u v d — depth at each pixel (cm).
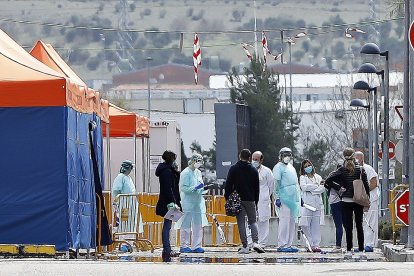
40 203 5281
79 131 5538
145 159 8712
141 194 7088
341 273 3950
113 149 8694
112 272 3975
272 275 3891
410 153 5697
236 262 5403
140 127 8200
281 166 6812
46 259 5066
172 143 9831
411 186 5678
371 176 6738
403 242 6444
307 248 6938
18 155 5288
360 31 9169
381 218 8462
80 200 5525
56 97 5262
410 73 5762
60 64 6588
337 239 6769
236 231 8062
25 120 5278
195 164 6612
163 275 3875
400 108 7812
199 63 8894
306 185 6956
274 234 8231
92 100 5850
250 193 6259
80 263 4553
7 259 5000
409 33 5581
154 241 7400
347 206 6094
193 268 4259
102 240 5941
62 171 5272
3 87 5256
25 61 5566
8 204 5297
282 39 9781
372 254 6291
